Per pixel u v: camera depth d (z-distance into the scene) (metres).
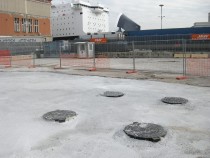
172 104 7.61
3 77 15.25
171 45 28.64
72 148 4.64
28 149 4.62
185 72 14.98
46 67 21.78
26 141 4.98
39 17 52.72
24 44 38.28
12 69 20.62
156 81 12.38
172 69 17.92
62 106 7.66
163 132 5.17
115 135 5.22
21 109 7.38
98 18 80.25
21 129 5.64
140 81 12.47
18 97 9.06
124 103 7.89
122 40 39.00
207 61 23.05
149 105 7.58
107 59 30.52
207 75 14.27
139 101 8.12
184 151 4.43
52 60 31.16
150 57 30.55
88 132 5.43
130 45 32.22
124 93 9.44
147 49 30.83
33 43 38.00
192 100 8.09
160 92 9.54
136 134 5.07
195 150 4.46
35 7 51.91
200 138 4.99
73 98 8.73
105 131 5.47
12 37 45.06
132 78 13.61
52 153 4.45
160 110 7.02
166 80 12.66
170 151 4.43
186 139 4.95
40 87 11.13
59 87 11.03
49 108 7.45
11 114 6.86
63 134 5.32
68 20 76.00
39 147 4.70
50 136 5.21
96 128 5.67
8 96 9.28
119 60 28.58
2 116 6.69
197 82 11.79
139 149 4.54
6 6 46.56
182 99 8.06
